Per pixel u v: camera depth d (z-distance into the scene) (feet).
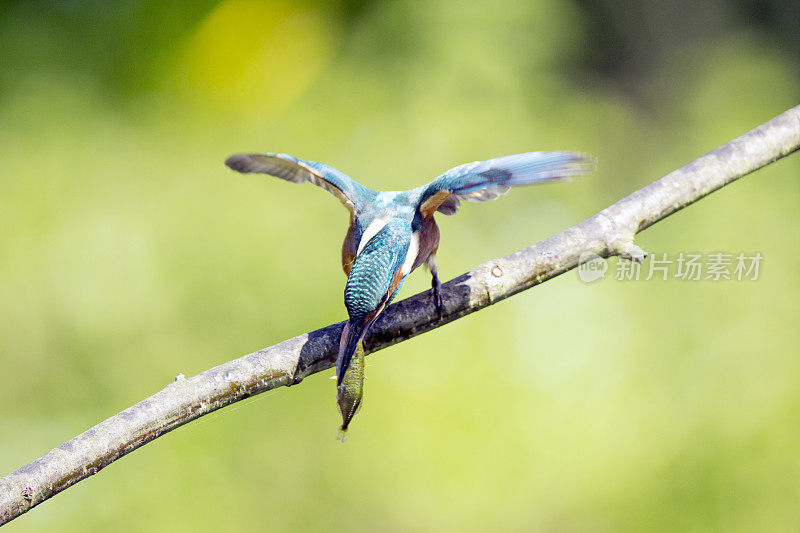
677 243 40.52
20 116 46.32
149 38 53.47
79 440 14.82
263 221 41.86
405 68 49.39
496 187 18.03
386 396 37.42
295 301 39.83
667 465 36.35
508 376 37.86
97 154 45.47
